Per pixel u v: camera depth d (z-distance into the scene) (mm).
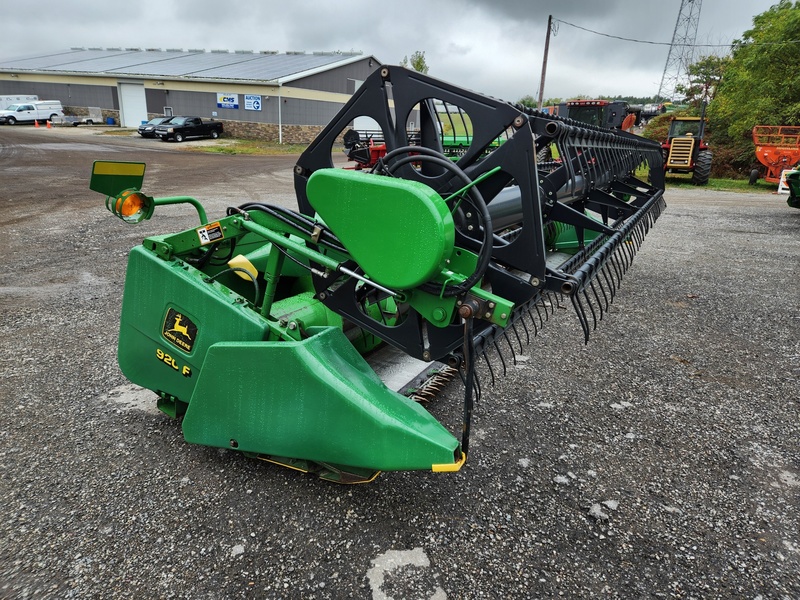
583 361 4082
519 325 4777
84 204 10070
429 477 2643
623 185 5812
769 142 18016
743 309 5395
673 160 18359
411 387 3039
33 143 22297
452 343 2215
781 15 23656
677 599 2002
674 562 2178
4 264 6172
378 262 2057
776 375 3930
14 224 8234
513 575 2084
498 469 2742
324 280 2447
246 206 2527
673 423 3250
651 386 3717
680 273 6750
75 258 6477
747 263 7363
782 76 21391
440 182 2176
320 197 2115
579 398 3521
